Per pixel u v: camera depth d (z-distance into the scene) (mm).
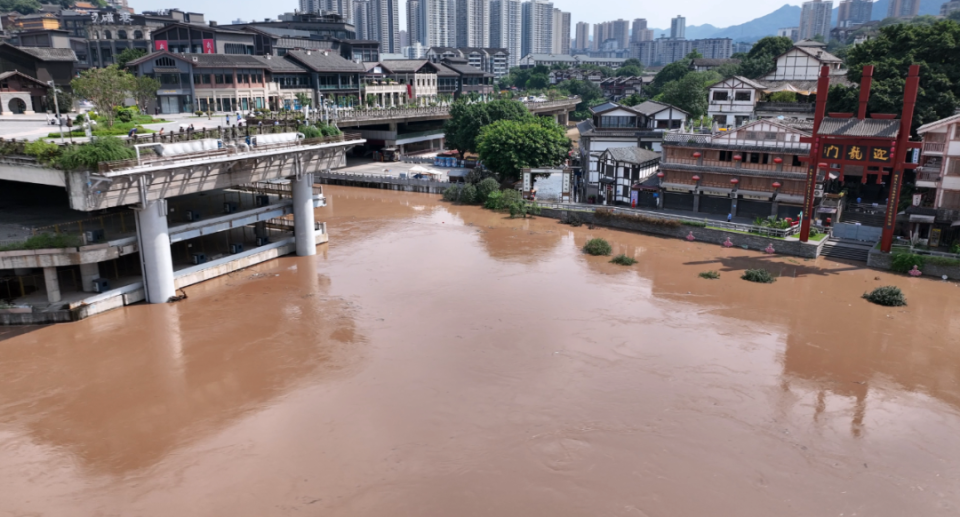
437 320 44125
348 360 37875
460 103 113562
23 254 41094
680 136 72438
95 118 61219
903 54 75188
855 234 62531
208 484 26547
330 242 65625
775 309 46875
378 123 110062
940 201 56656
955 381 36031
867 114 72750
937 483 27172
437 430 30500
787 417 32094
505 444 29391
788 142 66125
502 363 37562
